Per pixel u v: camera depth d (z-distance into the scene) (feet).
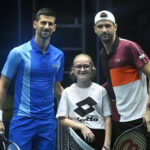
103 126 18.58
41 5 27.99
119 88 18.25
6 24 28.02
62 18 28.37
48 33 18.94
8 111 26.21
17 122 19.30
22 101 19.24
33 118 19.21
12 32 28.02
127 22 28.32
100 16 18.16
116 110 18.44
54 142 19.74
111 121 18.65
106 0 28.19
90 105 18.52
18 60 19.07
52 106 19.58
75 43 28.48
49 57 19.30
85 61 18.47
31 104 19.17
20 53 19.04
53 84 19.63
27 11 27.84
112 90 18.43
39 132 19.39
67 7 28.30
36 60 19.10
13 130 19.39
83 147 18.16
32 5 27.89
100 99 18.58
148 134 18.47
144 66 18.02
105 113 18.62
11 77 19.25
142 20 28.30
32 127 19.25
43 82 19.20
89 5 28.25
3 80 19.25
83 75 18.49
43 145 19.45
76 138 18.19
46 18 18.88
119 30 28.35
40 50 19.19
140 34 28.32
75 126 18.22
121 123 18.31
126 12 28.27
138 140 18.07
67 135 19.13
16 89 19.40
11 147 18.17
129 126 18.21
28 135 19.29
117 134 18.54
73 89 18.67
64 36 28.45
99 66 27.55
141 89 18.26
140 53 18.03
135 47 18.03
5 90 19.34
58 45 28.48
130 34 28.37
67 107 18.63
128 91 18.19
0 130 19.12
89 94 18.60
